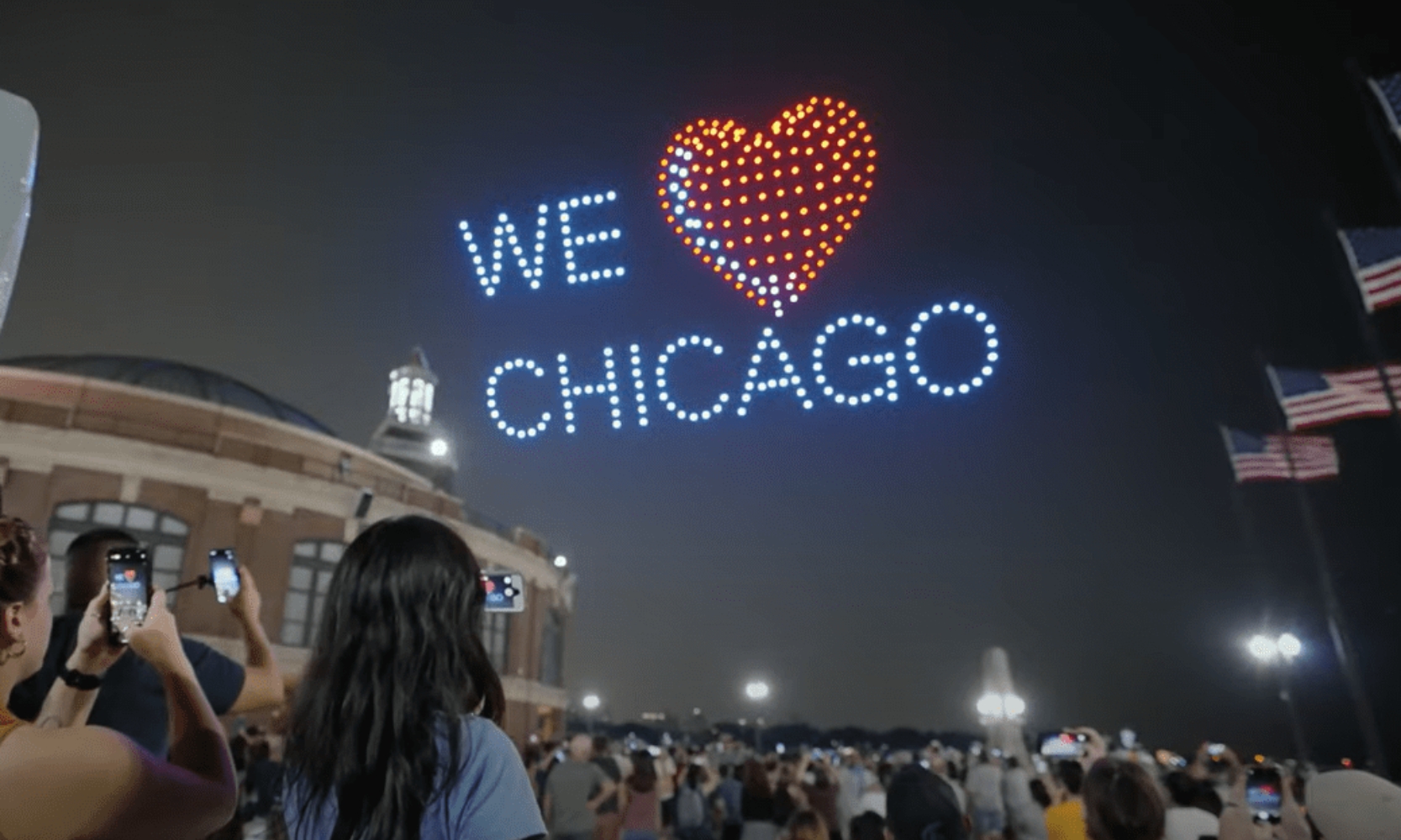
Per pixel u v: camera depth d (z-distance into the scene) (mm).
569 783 10391
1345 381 19172
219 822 1772
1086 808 3951
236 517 28094
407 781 1769
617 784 11094
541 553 41125
